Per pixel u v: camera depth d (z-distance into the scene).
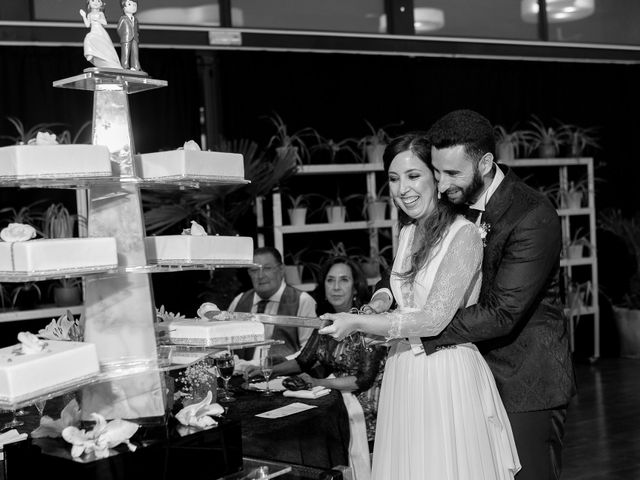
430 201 2.29
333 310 4.07
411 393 2.27
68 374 1.64
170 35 5.71
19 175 1.68
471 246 2.20
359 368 3.49
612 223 7.26
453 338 2.22
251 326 2.00
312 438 2.89
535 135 7.25
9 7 5.23
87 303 1.84
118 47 5.50
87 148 1.74
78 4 5.46
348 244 6.75
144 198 5.18
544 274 2.23
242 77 6.04
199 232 1.97
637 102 7.62
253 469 1.98
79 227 5.27
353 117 6.47
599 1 7.38
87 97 5.48
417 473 2.23
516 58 7.00
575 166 7.42
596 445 4.64
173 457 1.77
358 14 6.43
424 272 2.26
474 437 2.21
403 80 6.64
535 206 2.26
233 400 3.15
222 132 5.99
